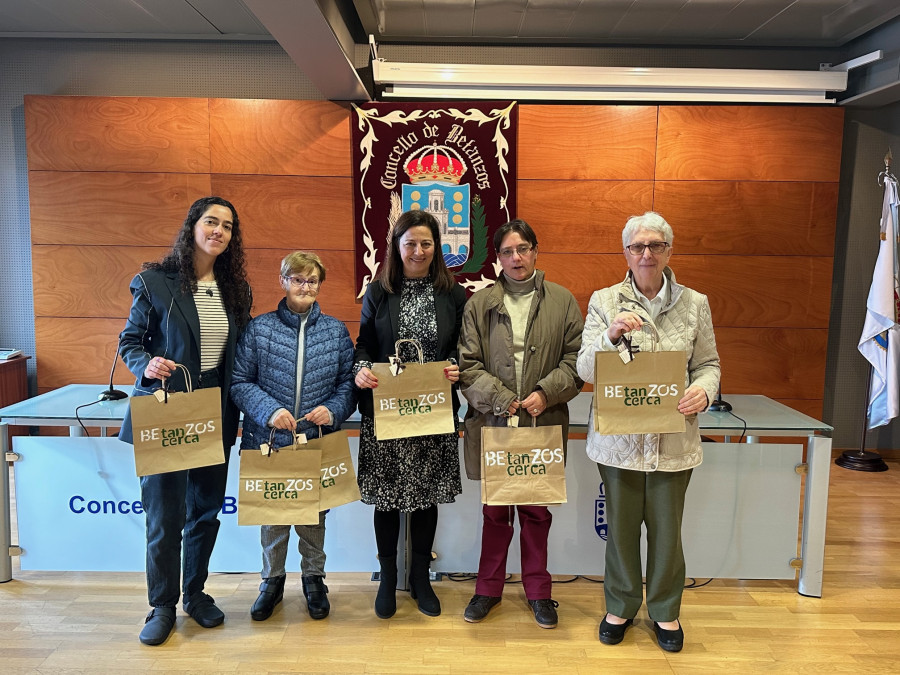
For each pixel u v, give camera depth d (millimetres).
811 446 2422
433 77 3816
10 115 4121
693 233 4016
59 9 3650
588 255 4027
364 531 2521
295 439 2016
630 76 3820
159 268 2012
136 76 4094
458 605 2359
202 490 2133
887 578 2625
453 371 2055
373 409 2086
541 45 4090
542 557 2227
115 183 3943
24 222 4211
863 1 3404
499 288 2109
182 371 1972
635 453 1946
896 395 3926
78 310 4051
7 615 2258
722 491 2473
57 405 2584
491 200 3969
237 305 2109
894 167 4207
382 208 3977
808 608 2383
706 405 1887
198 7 3588
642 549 2543
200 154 3930
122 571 2572
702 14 3621
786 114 3924
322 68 3244
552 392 1996
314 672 1946
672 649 2064
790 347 4109
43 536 2496
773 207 3992
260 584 2498
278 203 3975
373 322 2162
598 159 3947
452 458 2178
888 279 3877
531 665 1993
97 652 2033
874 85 3811
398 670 1961
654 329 1893
